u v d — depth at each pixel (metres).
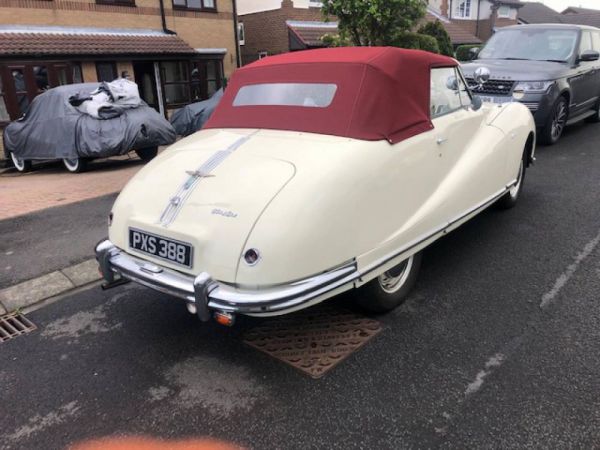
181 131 12.35
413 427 2.48
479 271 4.10
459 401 2.63
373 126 3.06
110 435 2.54
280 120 3.37
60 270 4.48
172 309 3.79
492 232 4.89
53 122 9.35
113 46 13.02
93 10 13.24
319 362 3.02
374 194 2.94
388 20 10.74
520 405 2.58
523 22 40.97
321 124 3.15
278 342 3.26
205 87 16.05
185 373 3.00
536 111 7.90
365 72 3.18
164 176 3.17
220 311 2.60
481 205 4.22
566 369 2.84
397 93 3.26
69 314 3.79
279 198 2.64
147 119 9.59
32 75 11.86
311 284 2.63
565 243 4.57
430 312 3.52
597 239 4.62
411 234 3.29
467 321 3.38
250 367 3.02
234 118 3.68
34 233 5.54
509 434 2.40
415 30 17.39
